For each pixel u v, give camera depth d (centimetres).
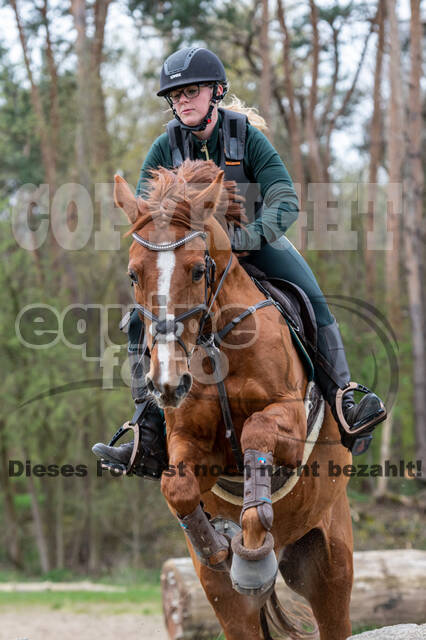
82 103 1888
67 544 1838
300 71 2738
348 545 392
